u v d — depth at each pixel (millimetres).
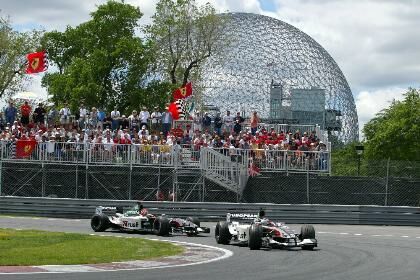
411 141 82000
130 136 48312
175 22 78062
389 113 94875
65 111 50938
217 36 80000
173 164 43875
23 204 41625
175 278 17781
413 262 22750
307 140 50531
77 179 42844
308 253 25047
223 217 42156
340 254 24875
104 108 75312
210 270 19641
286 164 46375
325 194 46344
